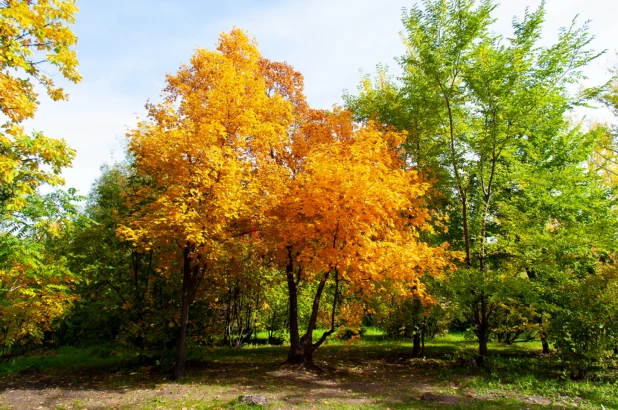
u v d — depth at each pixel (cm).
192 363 1127
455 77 1224
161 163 873
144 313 1088
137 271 1129
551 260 1089
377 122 1355
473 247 1262
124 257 1129
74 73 707
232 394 788
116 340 1045
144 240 925
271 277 1383
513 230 1138
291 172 1117
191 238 766
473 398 798
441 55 1168
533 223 1219
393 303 1310
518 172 1234
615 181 1712
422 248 979
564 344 989
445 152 1349
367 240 873
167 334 1062
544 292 1138
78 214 830
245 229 1037
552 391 848
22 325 1135
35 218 783
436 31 1184
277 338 1803
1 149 633
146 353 1005
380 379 982
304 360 1075
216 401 736
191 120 953
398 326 1370
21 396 789
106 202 1227
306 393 808
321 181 882
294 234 902
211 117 924
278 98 1104
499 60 1108
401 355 1349
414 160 1368
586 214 1372
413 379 982
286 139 1126
